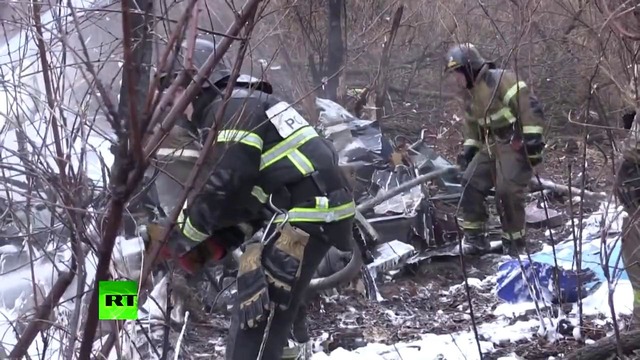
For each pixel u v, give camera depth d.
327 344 4.52
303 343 3.92
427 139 9.26
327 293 5.21
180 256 3.02
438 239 6.45
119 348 2.23
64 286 2.28
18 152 2.28
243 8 1.79
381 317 5.05
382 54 9.60
